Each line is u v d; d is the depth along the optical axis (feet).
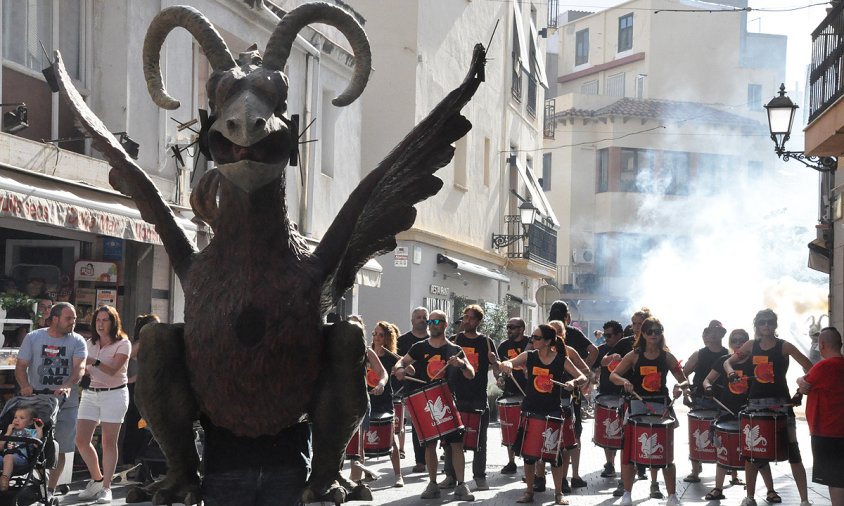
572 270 180.55
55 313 34.14
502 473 47.11
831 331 33.68
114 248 46.14
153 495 13.79
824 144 52.37
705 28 192.85
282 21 13.83
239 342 13.16
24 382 33.17
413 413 38.68
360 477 40.32
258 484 13.93
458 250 94.12
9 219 41.16
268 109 12.87
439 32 89.56
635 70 194.29
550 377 38.17
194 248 14.66
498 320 94.22
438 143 15.60
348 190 74.33
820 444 33.17
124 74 47.21
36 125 43.80
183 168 51.26
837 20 51.01
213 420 13.62
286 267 13.46
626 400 38.55
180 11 13.80
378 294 83.61
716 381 43.06
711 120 181.27
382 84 84.58
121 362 36.06
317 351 13.61
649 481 45.39
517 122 114.73
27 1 43.14
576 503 38.60
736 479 44.73
